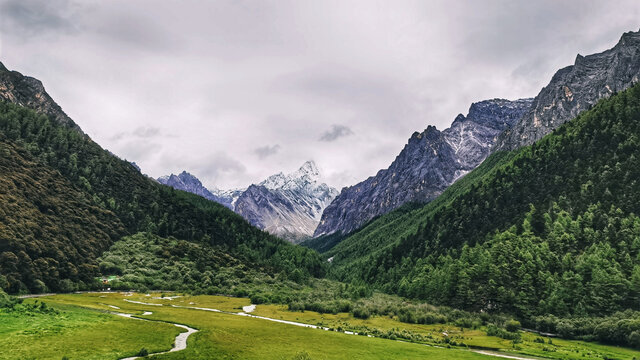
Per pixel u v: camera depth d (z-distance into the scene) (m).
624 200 194.88
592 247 174.50
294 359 77.88
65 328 83.75
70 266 180.88
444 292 196.62
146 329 93.69
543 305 159.75
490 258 196.12
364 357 86.94
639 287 147.12
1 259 152.00
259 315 149.62
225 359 75.62
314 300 192.00
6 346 67.19
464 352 101.38
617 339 124.75
